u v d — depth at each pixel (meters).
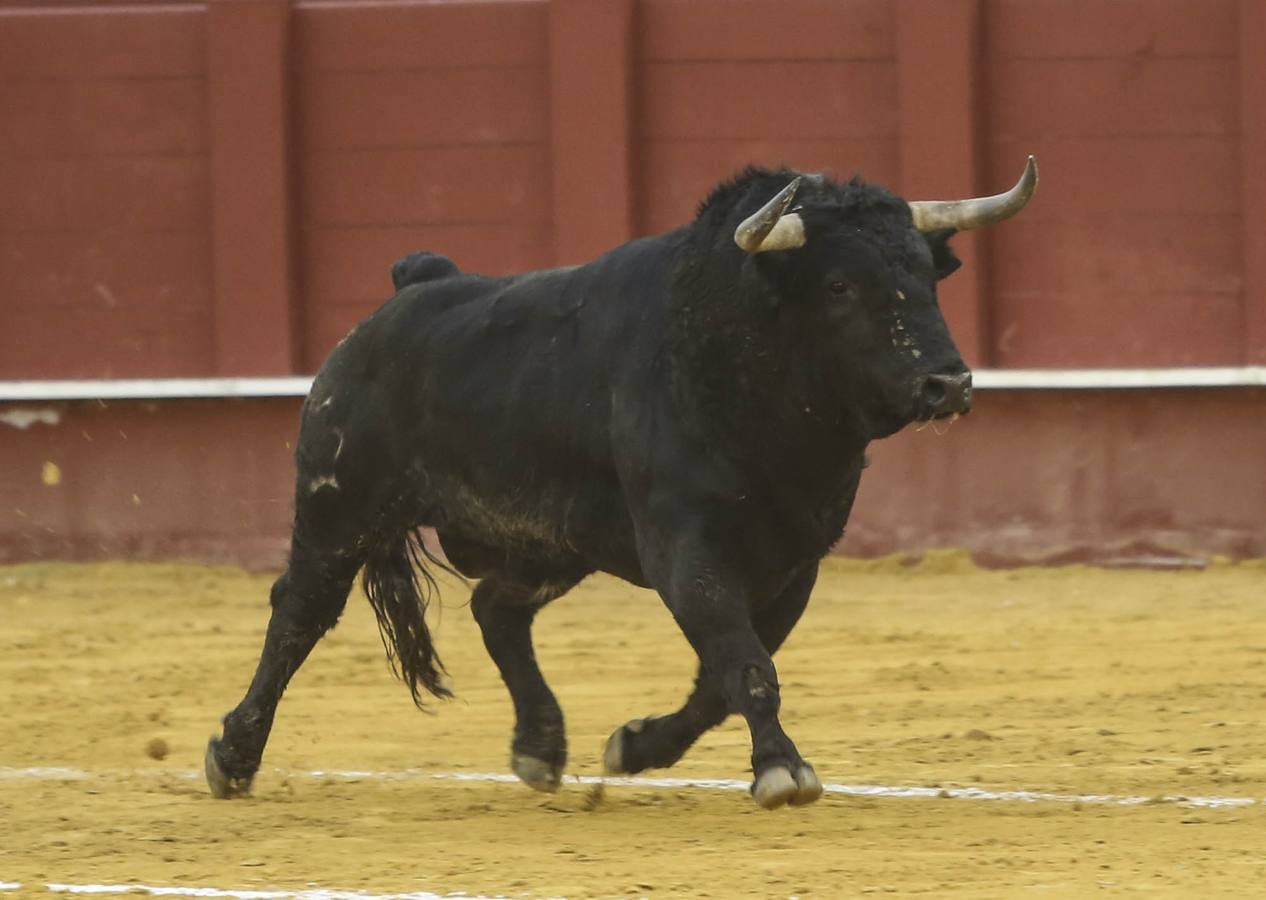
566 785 32.53
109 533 65.31
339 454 31.47
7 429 65.62
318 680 45.47
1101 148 61.97
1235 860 24.59
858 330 25.62
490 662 47.91
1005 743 35.25
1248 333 60.97
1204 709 38.31
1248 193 60.91
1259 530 60.56
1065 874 23.91
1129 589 56.91
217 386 64.56
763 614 28.89
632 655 48.19
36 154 66.25
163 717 40.75
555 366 28.89
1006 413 61.72
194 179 65.75
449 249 64.88
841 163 62.97
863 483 62.22
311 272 65.50
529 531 29.47
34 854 26.86
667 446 27.17
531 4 64.38
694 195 63.59
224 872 25.34
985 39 62.41
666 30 63.69
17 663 48.25
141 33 65.81
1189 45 61.50
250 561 64.62
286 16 64.81
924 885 23.44
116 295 66.06
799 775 25.61
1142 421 61.12
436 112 64.88
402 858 26.02
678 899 22.94
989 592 57.22
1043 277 62.31
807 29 63.00
